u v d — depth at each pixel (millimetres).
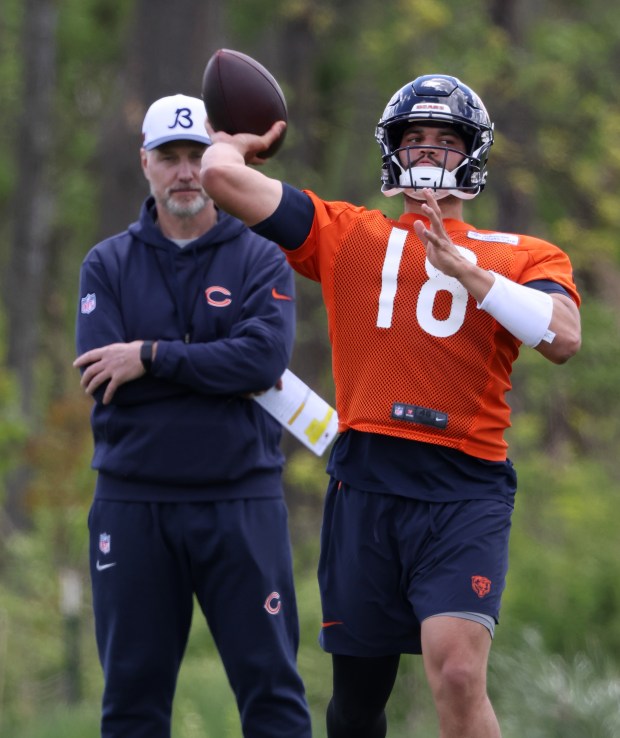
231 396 18141
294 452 64250
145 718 18203
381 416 15867
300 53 77062
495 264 15953
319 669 32188
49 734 25953
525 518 42531
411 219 16281
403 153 16234
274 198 16062
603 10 77250
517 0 68875
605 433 64688
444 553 15570
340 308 16172
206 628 35219
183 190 18500
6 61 85812
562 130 67438
